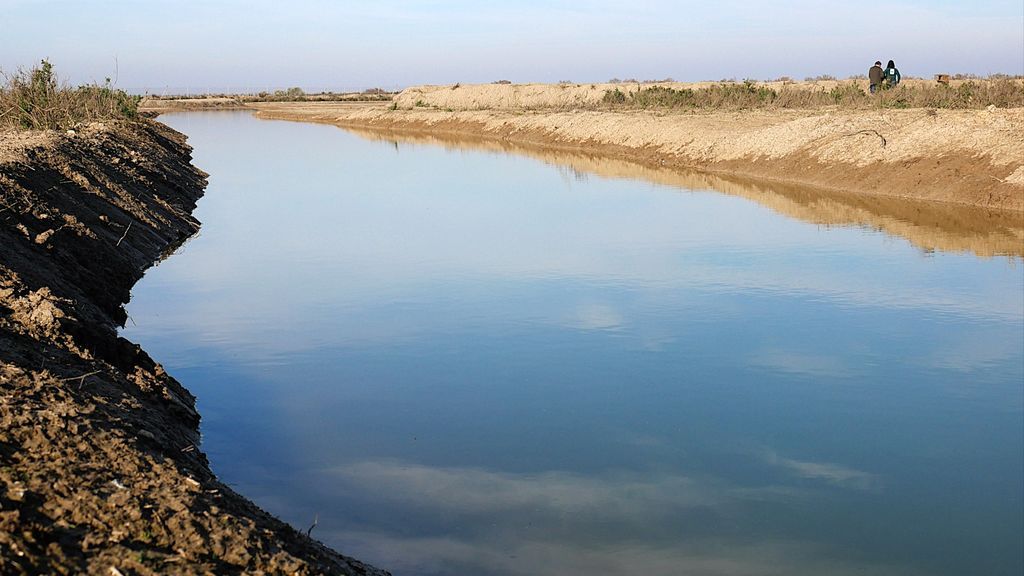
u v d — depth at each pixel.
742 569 7.05
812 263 16.91
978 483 8.45
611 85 76.19
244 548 5.79
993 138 24.25
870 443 9.28
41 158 17.44
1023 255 17.23
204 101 108.50
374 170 33.69
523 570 7.00
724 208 23.56
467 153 41.00
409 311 14.04
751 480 8.54
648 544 7.40
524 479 8.55
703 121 38.59
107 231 16.41
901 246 18.25
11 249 11.37
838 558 7.21
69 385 7.80
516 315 13.76
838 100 42.56
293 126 63.59
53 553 5.19
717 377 11.08
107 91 36.41
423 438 9.45
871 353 11.86
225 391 10.73
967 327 12.88
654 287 15.30
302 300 14.69
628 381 11.00
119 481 6.23
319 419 9.94
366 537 7.46
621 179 30.31
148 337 12.71
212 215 23.42
